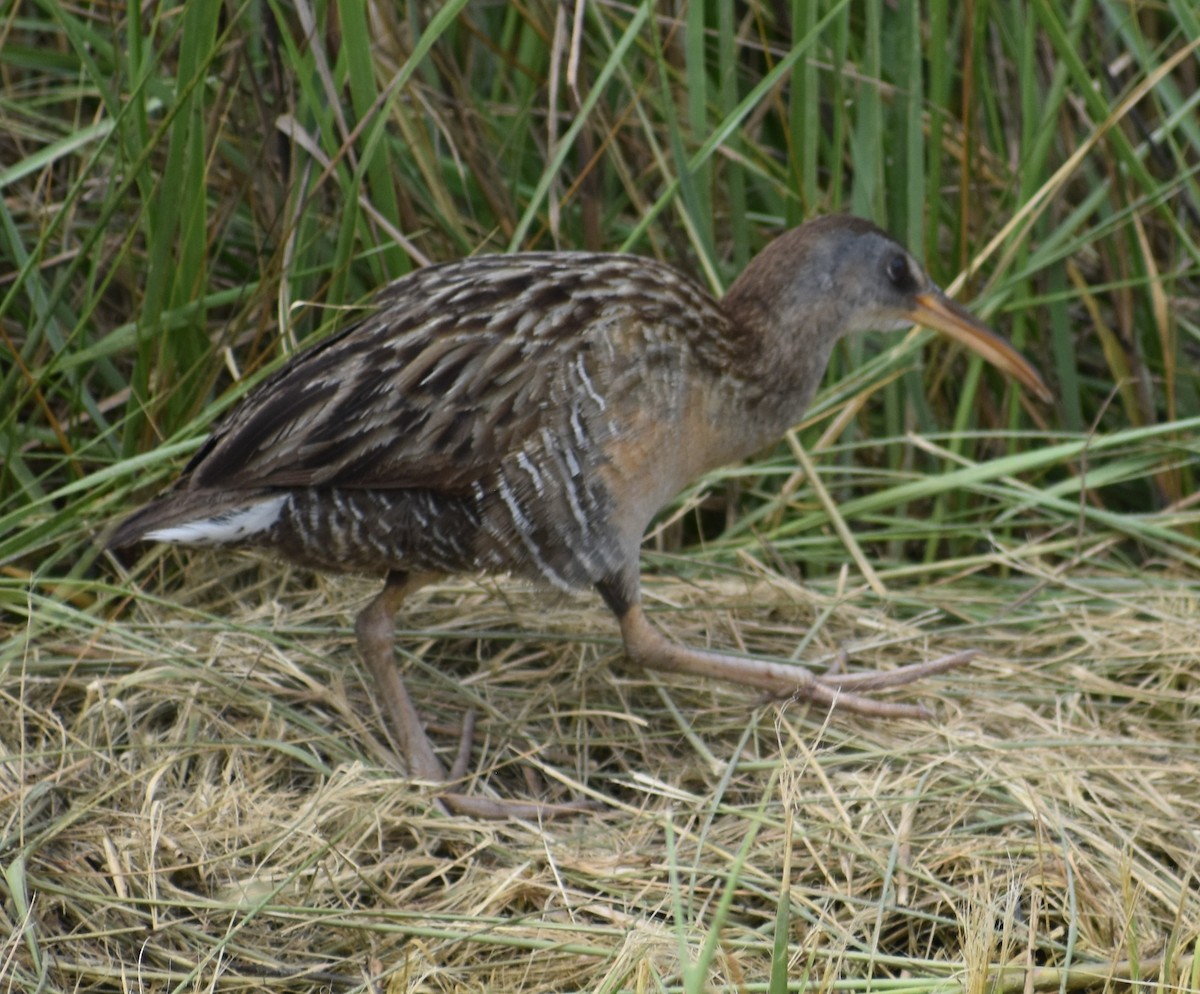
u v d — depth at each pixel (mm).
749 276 8016
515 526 7352
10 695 7684
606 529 7500
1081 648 8406
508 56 9523
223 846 6906
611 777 7527
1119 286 9461
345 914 6449
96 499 8578
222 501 7141
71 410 8969
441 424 7145
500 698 8234
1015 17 9516
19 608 8070
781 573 9328
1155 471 9469
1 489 8625
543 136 10094
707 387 7703
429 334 7254
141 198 8727
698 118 8883
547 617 8688
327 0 8500
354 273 9367
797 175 9273
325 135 8523
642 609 7863
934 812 7168
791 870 6852
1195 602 8727
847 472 9305
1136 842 7027
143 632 8258
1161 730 7965
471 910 6637
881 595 8914
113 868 6648
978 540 9688
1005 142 10117
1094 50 9594
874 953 6219
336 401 7160
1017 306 9367
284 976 6309
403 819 7074
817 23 9305
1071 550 9422
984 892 6422
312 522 7277
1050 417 10086
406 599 8789
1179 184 9703
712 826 7199
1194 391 10094
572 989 6246
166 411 8844
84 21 9828
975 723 7906
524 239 9805
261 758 7500
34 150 9961
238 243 9719
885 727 7906
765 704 8070
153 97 9219
